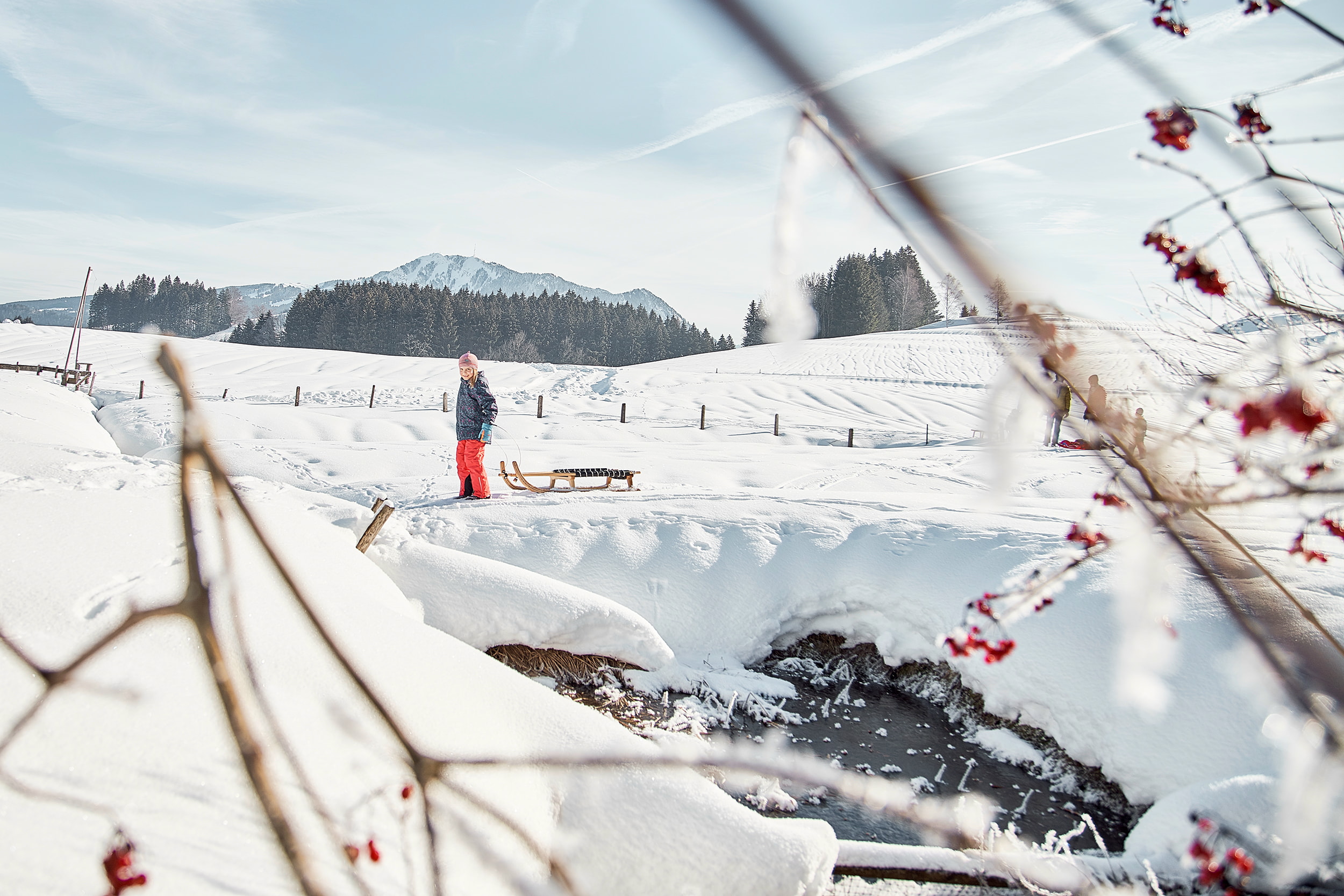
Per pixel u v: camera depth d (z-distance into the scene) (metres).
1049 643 5.08
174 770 2.25
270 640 3.13
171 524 4.12
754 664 6.34
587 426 20.45
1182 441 0.51
